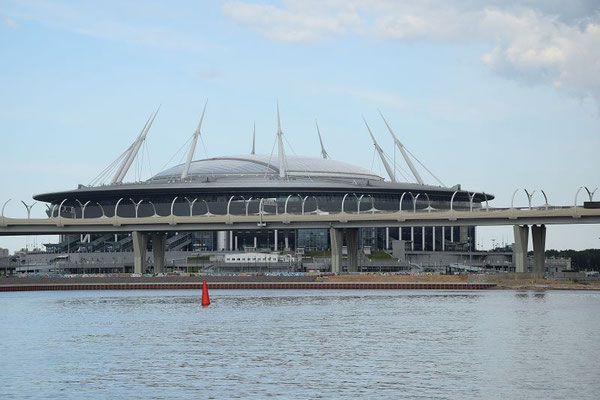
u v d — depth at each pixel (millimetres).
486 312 174375
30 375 102438
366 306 192750
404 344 126250
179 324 155000
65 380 99250
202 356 115750
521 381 97062
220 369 105750
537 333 138000
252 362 110688
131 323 157750
